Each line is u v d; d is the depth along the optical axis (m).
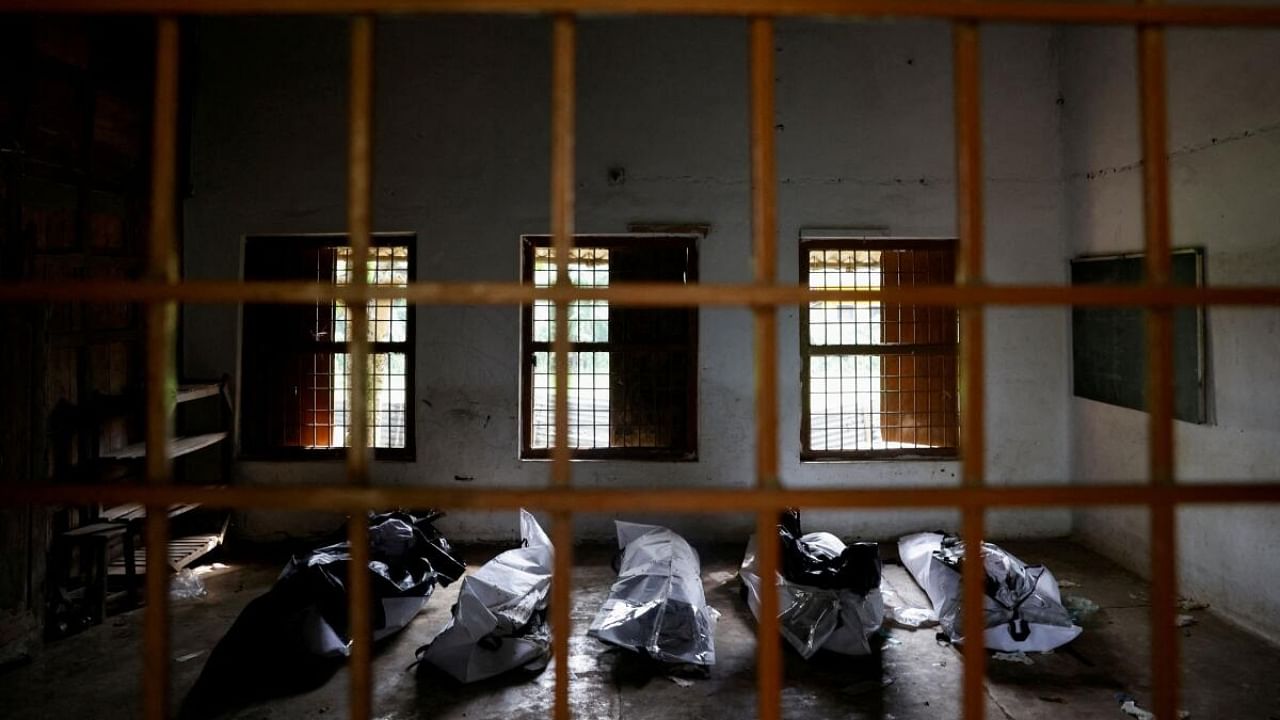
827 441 4.98
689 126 4.91
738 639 3.46
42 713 2.79
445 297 1.11
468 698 2.91
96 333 4.08
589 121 4.92
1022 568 3.50
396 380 5.01
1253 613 3.37
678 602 3.26
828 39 4.92
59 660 3.22
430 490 1.12
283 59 4.92
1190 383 3.68
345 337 5.00
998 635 3.28
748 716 2.79
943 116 4.92
